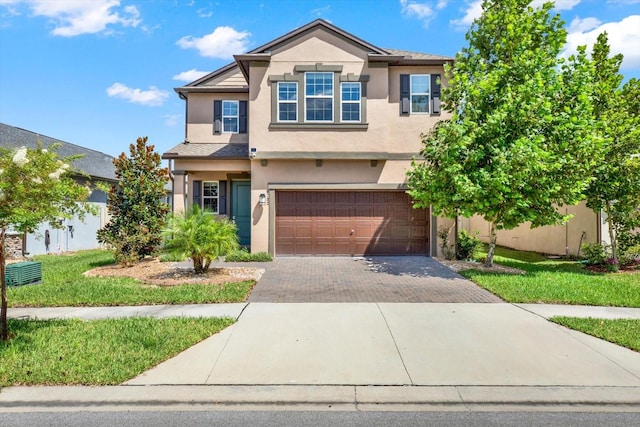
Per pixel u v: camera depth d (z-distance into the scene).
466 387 4.20
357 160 13.33
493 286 8.60
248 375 4.42
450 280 9.63
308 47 13.16
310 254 13.61
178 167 14.32
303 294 8.18
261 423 3.55
